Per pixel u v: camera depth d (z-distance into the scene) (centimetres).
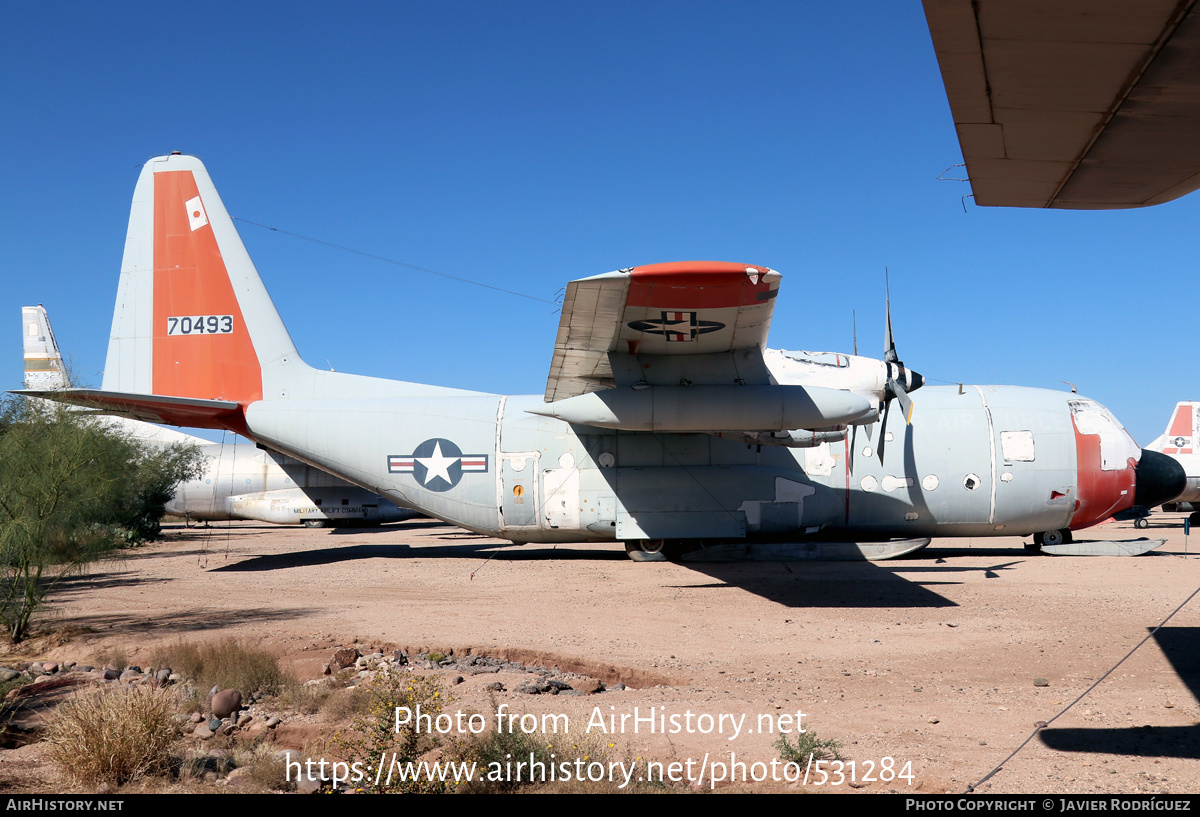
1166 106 379
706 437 1659
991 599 1194
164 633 1006
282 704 703
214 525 3862
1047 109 387
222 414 1781
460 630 1002
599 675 805
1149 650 847
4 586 1055
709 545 1720
